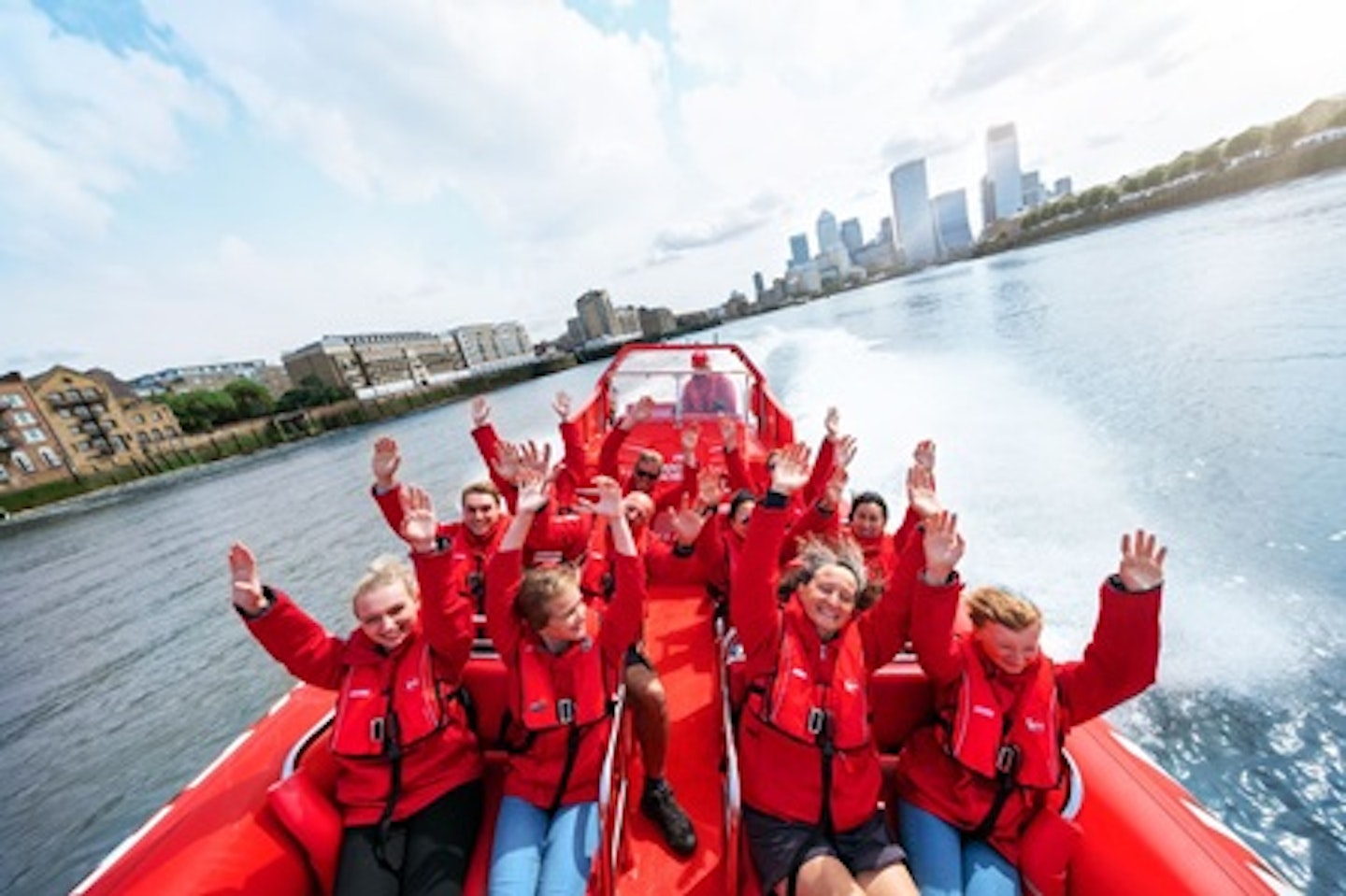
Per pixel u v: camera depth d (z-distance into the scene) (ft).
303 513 66.54
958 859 7.22
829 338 87.04
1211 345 39.63
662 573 13.64
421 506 8.14
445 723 7.86
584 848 7.24
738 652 9.64
